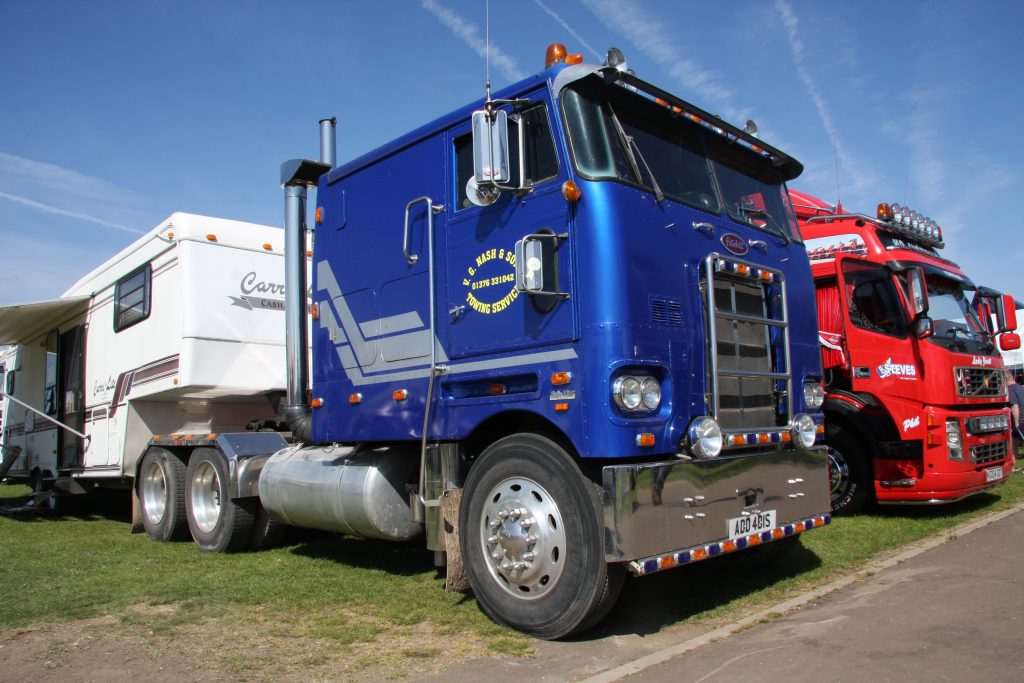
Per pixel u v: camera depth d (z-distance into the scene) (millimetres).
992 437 8773
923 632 4309
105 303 10445
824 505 5625
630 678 3840
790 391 5527
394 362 5812
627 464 4500
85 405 10867
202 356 8453
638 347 4523
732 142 5969
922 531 7371
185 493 8391
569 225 4684
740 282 5418
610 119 4992
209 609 5348
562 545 4512
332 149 7895
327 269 6570
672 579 5938
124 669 4156
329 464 6387
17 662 4289
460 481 5359
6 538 8914
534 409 4746
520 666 4102
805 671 3809
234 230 8914
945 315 8852
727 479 4809
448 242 5449
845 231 9023
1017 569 5664
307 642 4586
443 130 5629
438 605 5352
